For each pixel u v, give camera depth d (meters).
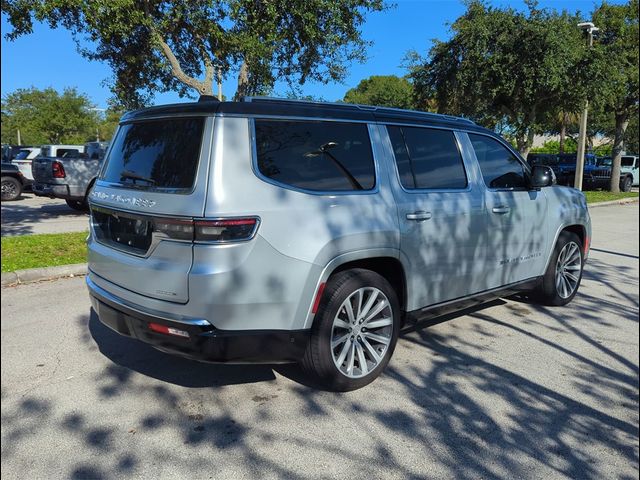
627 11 19.58
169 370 4.05
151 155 3.51
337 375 3.62
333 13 9.38
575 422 3.41
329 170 3.60
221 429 3.23
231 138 3.20
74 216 13.02
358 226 3.58
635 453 3.08
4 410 3.41
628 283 7.17
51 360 4.20
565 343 4.79
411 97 19.83
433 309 4.30
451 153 4.55
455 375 4.07
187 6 9.06
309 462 2.91
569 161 26.41
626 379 4.05
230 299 3.08
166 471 2.81
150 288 3.26
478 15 15.59
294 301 3.30
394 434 3.21
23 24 8.41
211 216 3.03
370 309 3.81
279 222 3.23
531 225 5.22
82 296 5.99
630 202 20.75
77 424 3.26
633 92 21.84
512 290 5.19
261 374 4.02
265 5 9.15
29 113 45.91
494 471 2.87
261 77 10.16
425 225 4.07
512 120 18.23
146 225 3.33
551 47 14.97
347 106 3.89
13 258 7.28
